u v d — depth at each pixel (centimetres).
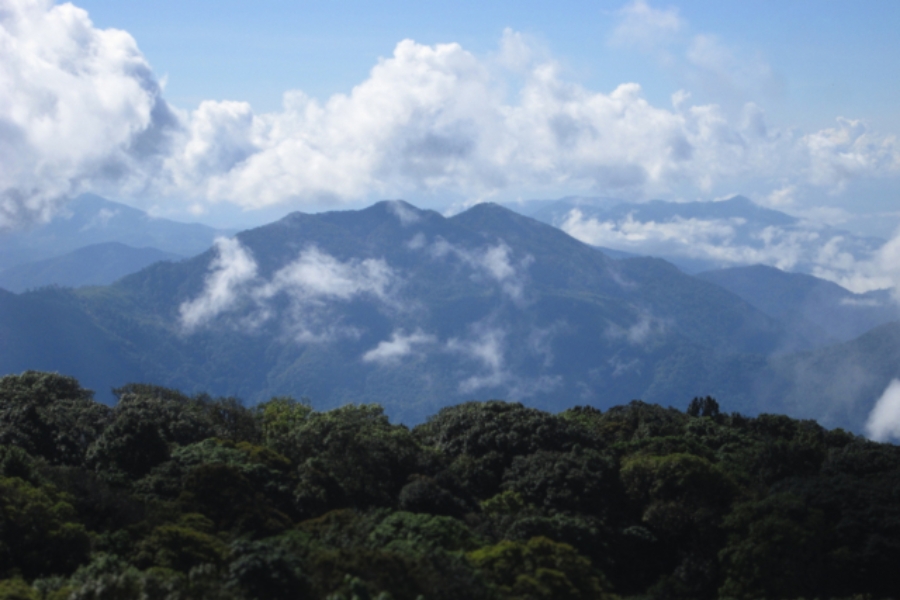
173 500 5278
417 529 4941
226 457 5966
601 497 5997
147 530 4659
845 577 5375
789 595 5144
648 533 5800
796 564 5241
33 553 4288
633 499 6234
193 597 3744
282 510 5494
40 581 3972
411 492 5594
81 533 4444
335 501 5759
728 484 6250
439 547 4541
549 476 6062
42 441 6194
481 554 4600
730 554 5484
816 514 5588
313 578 3981
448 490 5862
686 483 6125
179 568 4172
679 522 5816
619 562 5600
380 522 5200
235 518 5000
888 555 5325
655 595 5262
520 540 5119
